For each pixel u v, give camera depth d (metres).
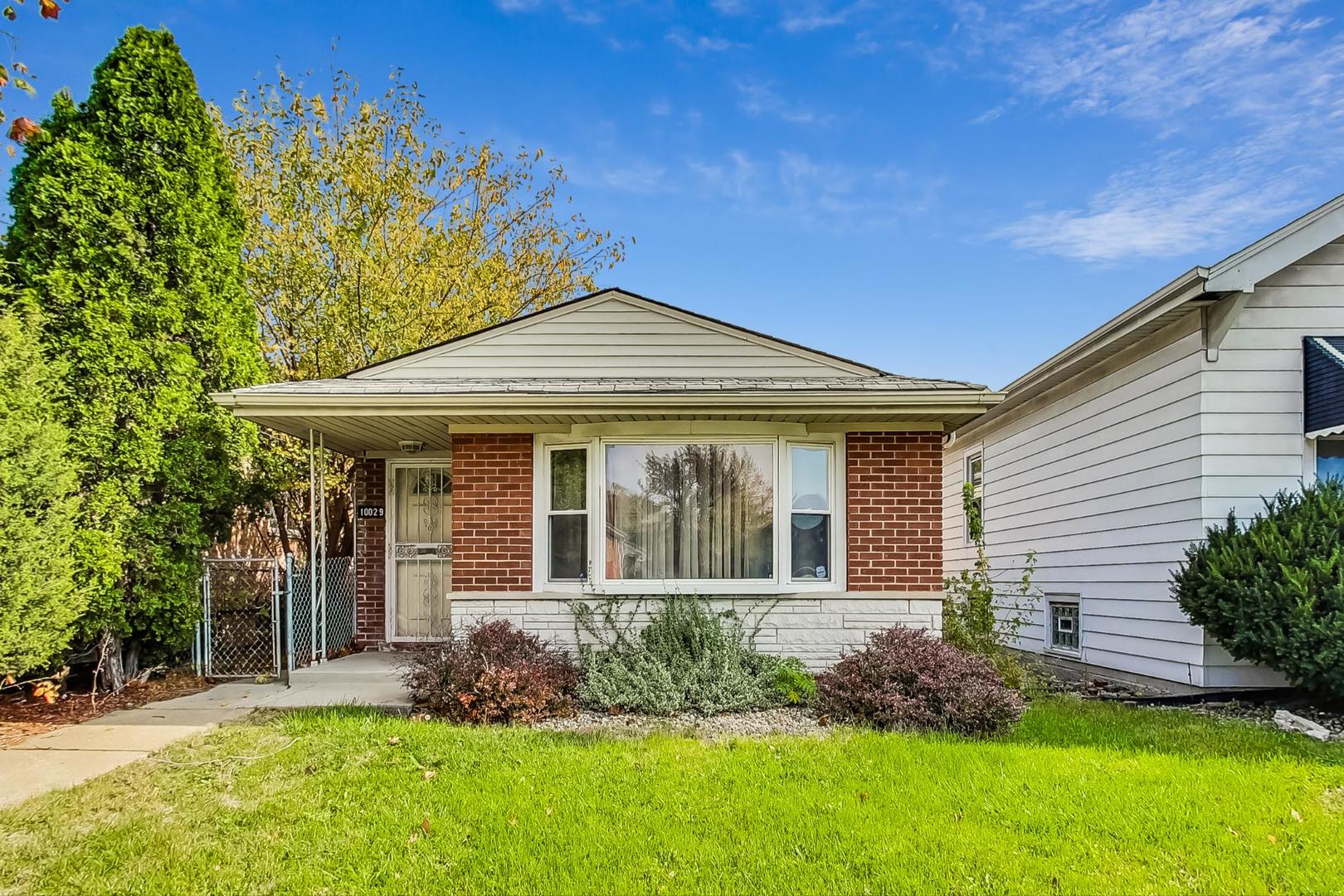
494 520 8.31
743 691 7.10
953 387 7.69
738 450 8.28
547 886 3.68
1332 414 6.99
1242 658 6.95
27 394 6.47
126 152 8.09
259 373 9.35
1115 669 9.09
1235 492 7.38
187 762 5.54
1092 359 9.34
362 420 8.23
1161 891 3.58
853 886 3.65
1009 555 12.45
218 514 9.14
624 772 5.16
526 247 16.75
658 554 8.19
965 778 4.95
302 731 6.25
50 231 7.64
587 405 7.48
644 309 9.41
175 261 8.36
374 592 10.84
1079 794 4.67
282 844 4.15
